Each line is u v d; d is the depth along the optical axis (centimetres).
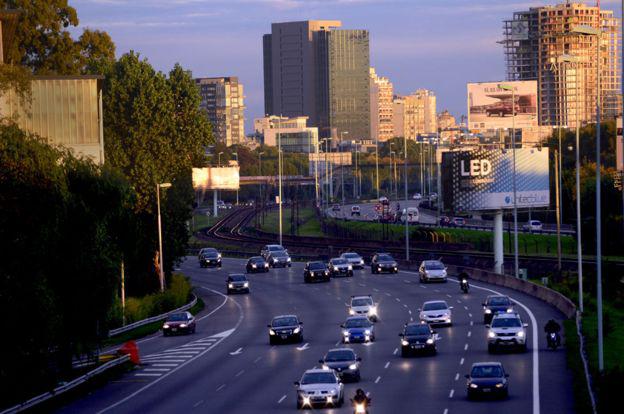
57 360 14688
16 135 13100
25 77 14750
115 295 15462
